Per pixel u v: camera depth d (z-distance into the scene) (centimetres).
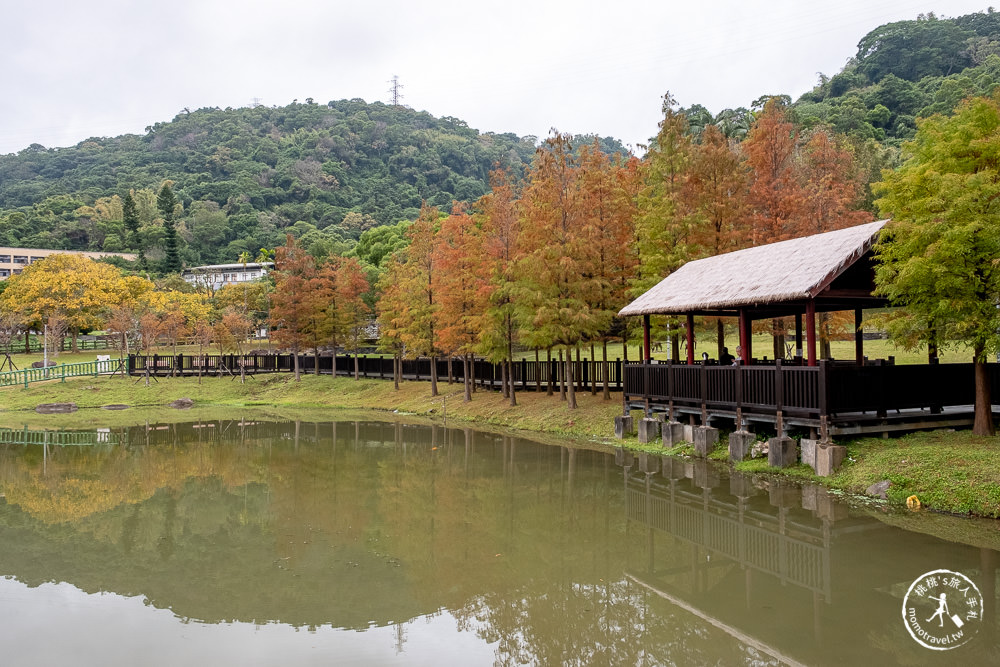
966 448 1195
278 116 18750
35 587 914
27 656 696
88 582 930
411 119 19200
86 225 11544
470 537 1116
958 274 1166
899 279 1195
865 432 1344
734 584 870
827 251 1341
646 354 1908
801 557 941
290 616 802
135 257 10375
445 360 3662
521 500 1378
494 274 2498
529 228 2250
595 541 1083
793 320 2202
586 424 2206
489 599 843
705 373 1634
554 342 2258
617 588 870
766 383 1440
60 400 3881
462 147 15888
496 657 685
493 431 2422
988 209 1152
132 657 693
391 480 1617
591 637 724
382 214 12681
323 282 4184
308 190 13612
